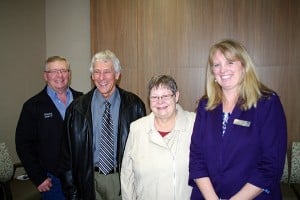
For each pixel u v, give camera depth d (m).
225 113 1.50
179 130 1.64
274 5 3.24
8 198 2.54
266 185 1.35
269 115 1.37
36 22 4.00
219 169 1.45
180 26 3.48
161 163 1.60
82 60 4.11
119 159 1.89
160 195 1.60
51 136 2.23
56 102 2.33
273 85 3.31
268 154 1.36
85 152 1.90
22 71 3.75
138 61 3.63
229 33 3.36
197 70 3.48
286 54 3.25
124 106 1.94
